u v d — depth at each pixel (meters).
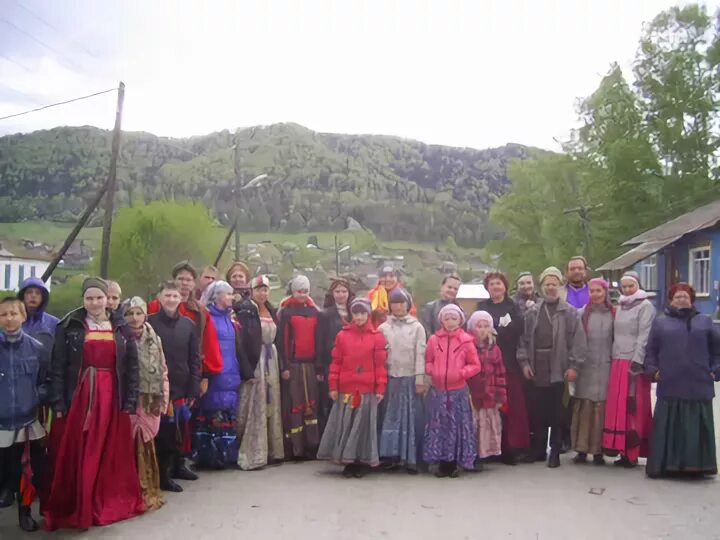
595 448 8.11
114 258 47.12
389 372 7.80
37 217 85.94
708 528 5.75
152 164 139.38
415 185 170.25
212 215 50.97
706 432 7.38
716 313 23.11
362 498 6.69
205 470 7.92
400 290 7.98
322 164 171.88
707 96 32.62
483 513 6.17
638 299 7.97
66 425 5.80
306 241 118.62
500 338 8.26
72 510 5.77
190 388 7.11
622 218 33.00
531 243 40.12
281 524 5.87
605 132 33.94
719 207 26.31
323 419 8.56
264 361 8.20
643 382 7.95
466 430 7.54
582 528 5.75
